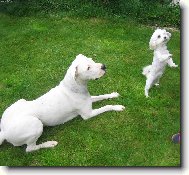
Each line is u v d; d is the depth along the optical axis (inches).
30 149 80.5
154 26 113.8
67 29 113.9
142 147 79.6
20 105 82.1
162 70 88.4
